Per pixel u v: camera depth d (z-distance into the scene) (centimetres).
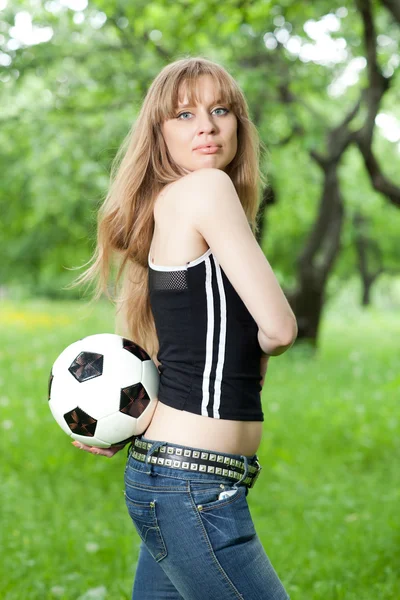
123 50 1051
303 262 1534
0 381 1069
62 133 1019
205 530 232
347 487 627
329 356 1523
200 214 238
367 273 3700
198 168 261
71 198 1240
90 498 614
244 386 242
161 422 246
